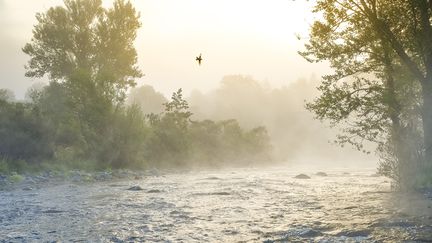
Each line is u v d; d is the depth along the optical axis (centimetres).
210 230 703
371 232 624
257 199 1152
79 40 3906
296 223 733
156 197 1266
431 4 1282
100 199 1238
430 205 853
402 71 1370
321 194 1217
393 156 1262
